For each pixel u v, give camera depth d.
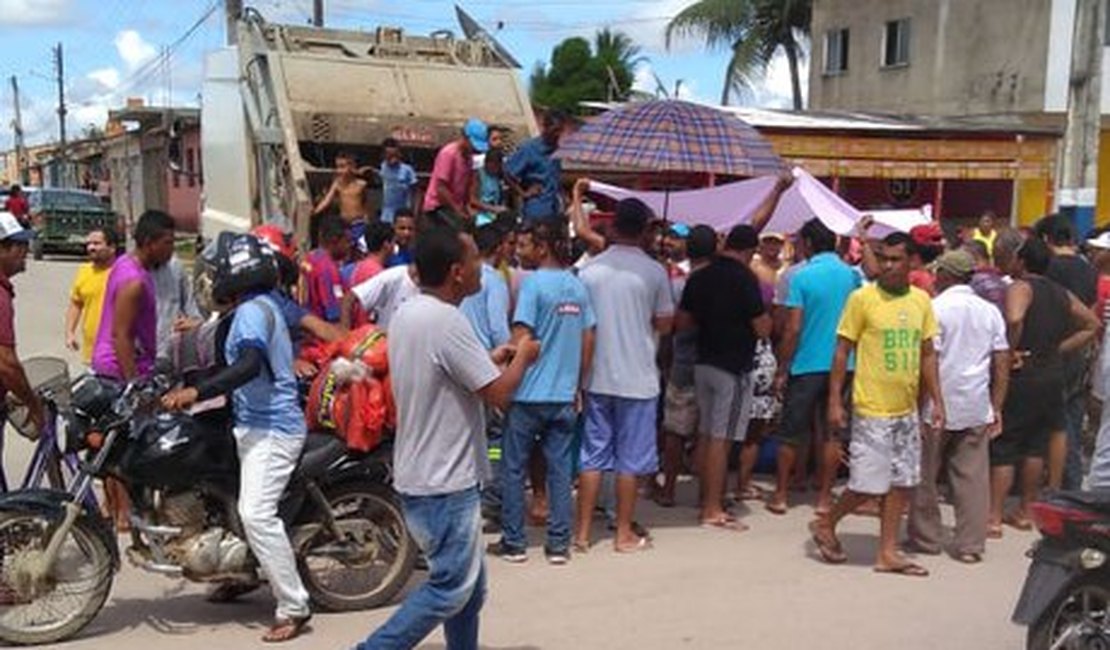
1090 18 19.89
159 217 6.80
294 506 5.66
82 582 5.50
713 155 7.41
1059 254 8.05
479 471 4.64
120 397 5.42
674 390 7.98
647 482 8.63
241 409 5.39
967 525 6.89
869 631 5.71
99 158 54.72
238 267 5.38
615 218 6.99
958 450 6.89
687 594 6.24
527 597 6.15
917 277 8.16
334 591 5.95
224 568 5.48
